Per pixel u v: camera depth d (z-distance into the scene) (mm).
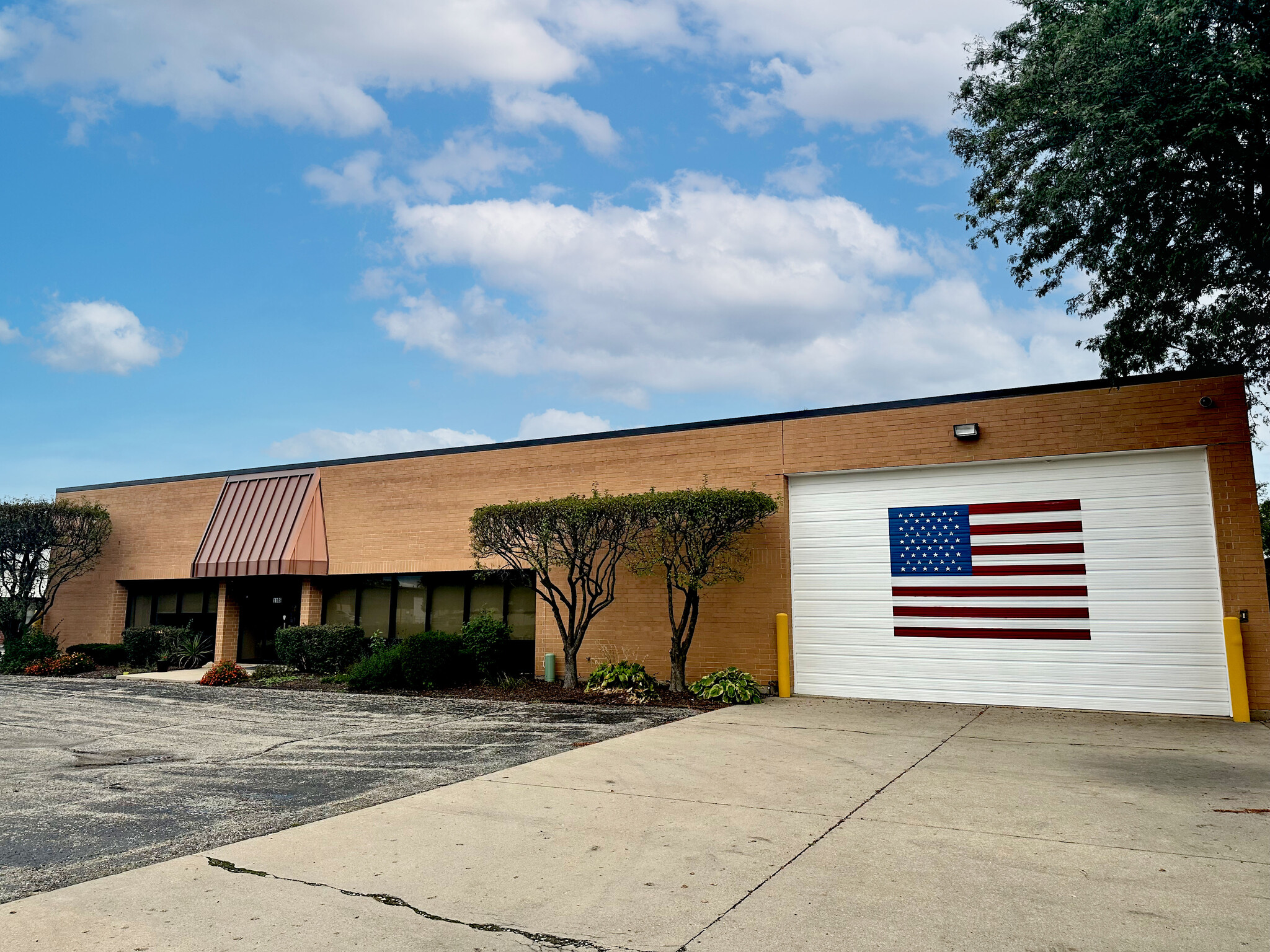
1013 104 11102
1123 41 9820
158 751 9898
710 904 4730
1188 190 10906
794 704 13281
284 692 15734
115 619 22719
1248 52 9352
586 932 4363
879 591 14055
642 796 7262
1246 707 11312
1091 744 9734
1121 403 12578
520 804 7012
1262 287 12758
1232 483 11805
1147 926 4379
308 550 19219
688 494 13195
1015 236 11898
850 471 14359
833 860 5480
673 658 14016
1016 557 13188
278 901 4809
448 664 15422
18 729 11617
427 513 18250
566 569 16406
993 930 4344
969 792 7355
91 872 5387
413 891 4977
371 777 8258
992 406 13414
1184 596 12086
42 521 21672
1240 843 5828
